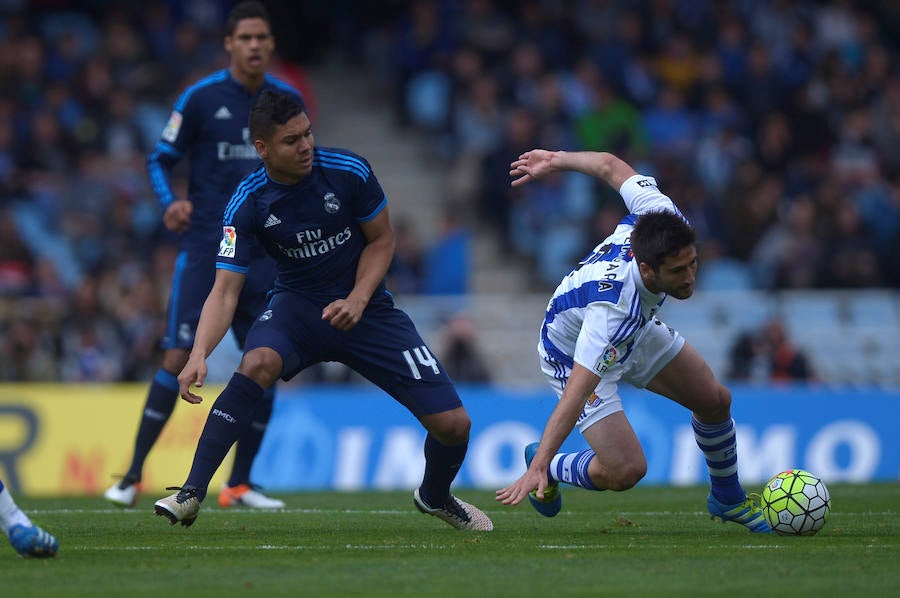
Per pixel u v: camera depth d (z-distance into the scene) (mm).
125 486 27172
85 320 45562
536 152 21797
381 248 20594
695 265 18703
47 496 34969
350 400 41469
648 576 15930
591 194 54875
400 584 15258
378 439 41250
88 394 40531
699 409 20953
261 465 40375
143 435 27328
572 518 25328
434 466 20953
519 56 59406
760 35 64062
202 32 60375
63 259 50625
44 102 55688
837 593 14641
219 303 19906
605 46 58969
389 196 59906
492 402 42031
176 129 27266
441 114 60000
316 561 17328
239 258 20047
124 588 14875
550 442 18391
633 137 56531
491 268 55438
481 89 58438
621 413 20828
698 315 49344
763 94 59906
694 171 55594
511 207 55531
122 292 47281
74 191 52594
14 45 56969
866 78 63500
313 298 20484
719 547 19109
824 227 53688
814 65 62531
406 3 66875
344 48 67188
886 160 61000
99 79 55719
